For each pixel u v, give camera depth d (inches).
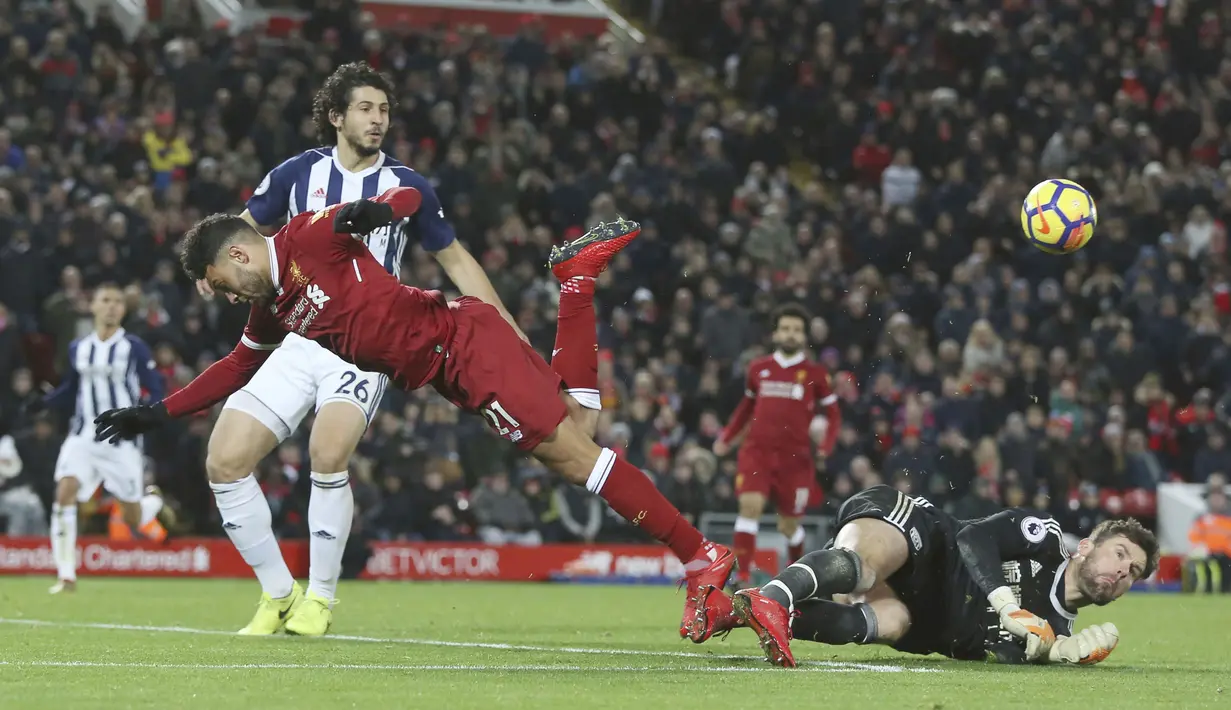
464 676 463.2
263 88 1791.3
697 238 1843.0
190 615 834.8
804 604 523.2
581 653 576.1
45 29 1801.2
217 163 1688.0
